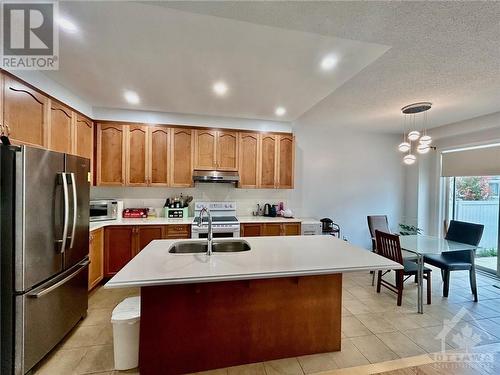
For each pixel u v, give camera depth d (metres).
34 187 1.79
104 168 3.59
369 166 5.01
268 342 1.95
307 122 4.36
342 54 2.00
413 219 4.97
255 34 1.74
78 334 2.25
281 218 4.15
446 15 1.53
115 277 1.47
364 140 4.98
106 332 2.28
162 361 1.77
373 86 2.73
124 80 2.57
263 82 2.57
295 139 4.62
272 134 4.17
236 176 3.96
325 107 3.49
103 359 1.93
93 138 3.54
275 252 2.08
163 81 2.58
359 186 4.96
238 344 1.89
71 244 2.16
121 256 3.39
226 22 1.60
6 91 1.93
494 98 3.04
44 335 1.87
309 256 1.97
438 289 3.38
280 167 4.21
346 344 2.17
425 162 4.90
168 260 1.82
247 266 1.71
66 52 2.00
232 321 1.88
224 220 3.84
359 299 3.05
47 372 1.79
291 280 1.99
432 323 2.51
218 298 1.85
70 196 2.15
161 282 1.45
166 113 3.78
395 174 5.14
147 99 3.16
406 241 3.28
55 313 1.99
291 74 2.37
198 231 3.55
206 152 3.91
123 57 2.08
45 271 1.89
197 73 2.38
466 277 3.88
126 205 3.99
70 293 2.21
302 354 2.01
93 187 3.87
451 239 3.44
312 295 2.03
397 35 1.74
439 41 1.83
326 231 4.30
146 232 3.45
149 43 1.86
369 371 1.85
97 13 1.53
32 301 1.76
